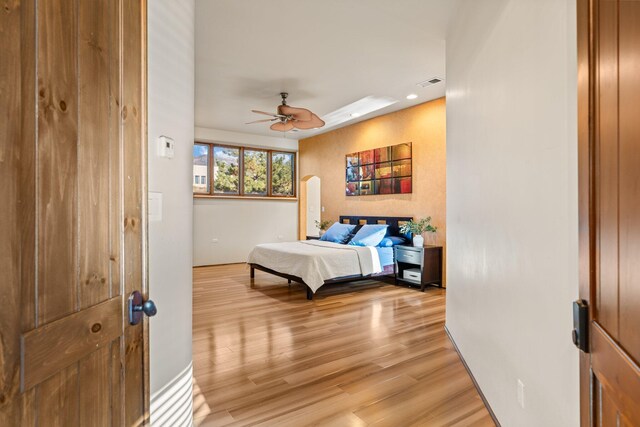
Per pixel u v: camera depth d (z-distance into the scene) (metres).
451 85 3.27
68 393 0.85
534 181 1.55
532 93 1.57
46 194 0.79
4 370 0.67
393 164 6.15
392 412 2.14
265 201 8.34
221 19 3.22
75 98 0.88
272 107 5.93
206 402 2.25
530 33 1.59
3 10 0.67
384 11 3.07
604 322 0.75
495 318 2.05
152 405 1.47
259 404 2.22
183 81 1.76
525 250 1.64
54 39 0.81
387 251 5.62
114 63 1.06
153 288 1.49
